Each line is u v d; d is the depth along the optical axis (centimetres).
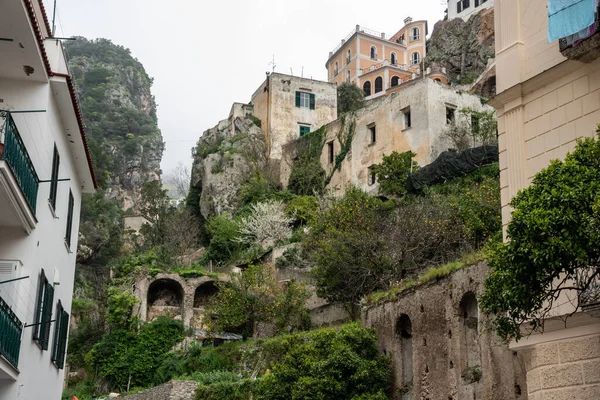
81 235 6606
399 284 2734
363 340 2650
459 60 7369
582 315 1370
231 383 3147
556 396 1405
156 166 10975
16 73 1680
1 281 1567
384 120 5022
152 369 4112
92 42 13100
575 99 1499
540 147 1562
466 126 4700
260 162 6069
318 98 6488
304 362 2677
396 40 9256
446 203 3459
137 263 4916
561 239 1192
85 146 2097
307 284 3994
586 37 1428
